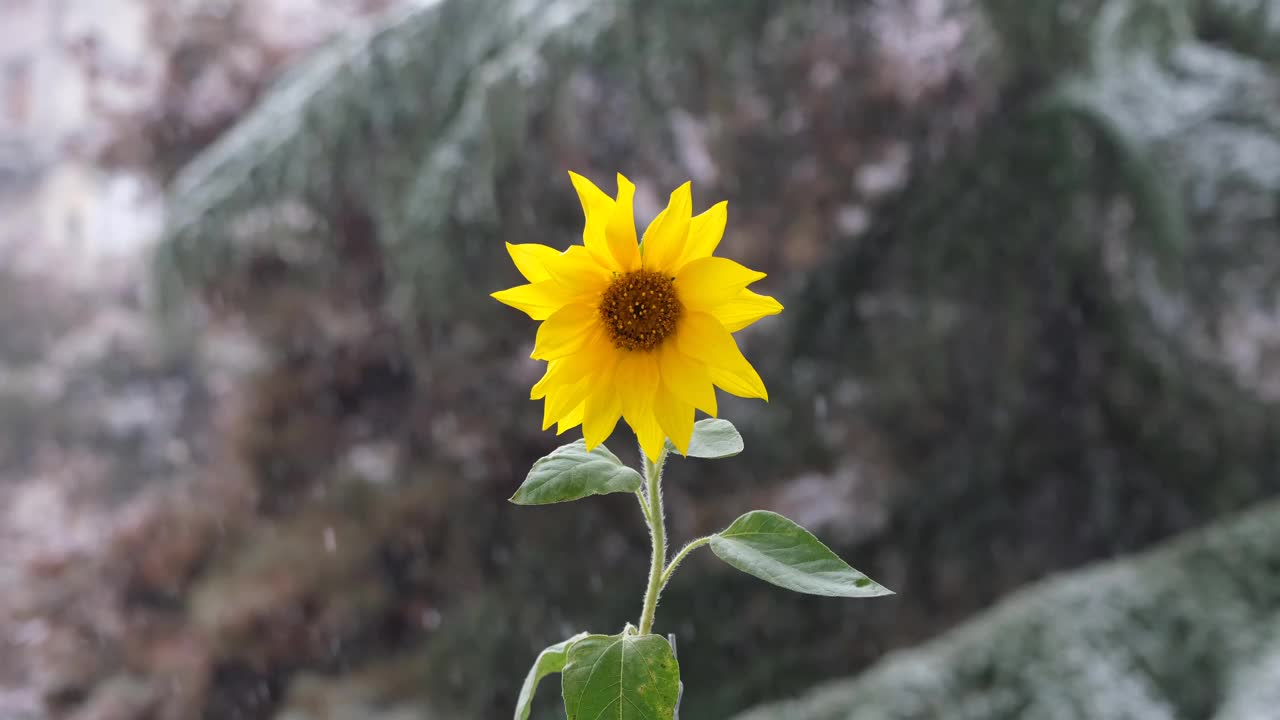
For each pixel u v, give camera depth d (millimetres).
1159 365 3195
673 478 3457
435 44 2799
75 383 8211
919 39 3072
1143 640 1955
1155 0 2654
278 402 4164
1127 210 3098
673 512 3428
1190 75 3270
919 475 3314
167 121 4543
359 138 2846
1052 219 3186
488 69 2633
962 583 3195
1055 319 3279
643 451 627
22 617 3904
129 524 4160
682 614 3223
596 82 2703
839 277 3402
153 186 4879
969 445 3295
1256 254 3082
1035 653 1964
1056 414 3289
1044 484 3283
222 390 5000
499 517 3531
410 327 3107
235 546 3973
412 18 2836
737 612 3211
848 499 3379
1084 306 3256
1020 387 3275
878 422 3346
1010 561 3209
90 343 8367
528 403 3516
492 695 3121
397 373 4156
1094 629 1974
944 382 3281
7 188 11703
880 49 3092
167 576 3861
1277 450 3229
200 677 3334
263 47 4578
